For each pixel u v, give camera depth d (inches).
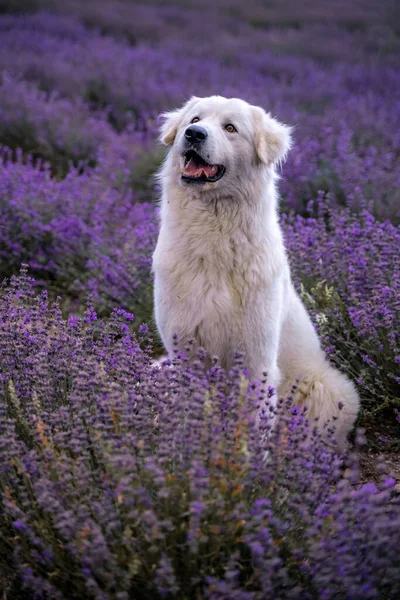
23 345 118.6
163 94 434.9
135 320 191.5
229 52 615.8
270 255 133.0
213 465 88.7
